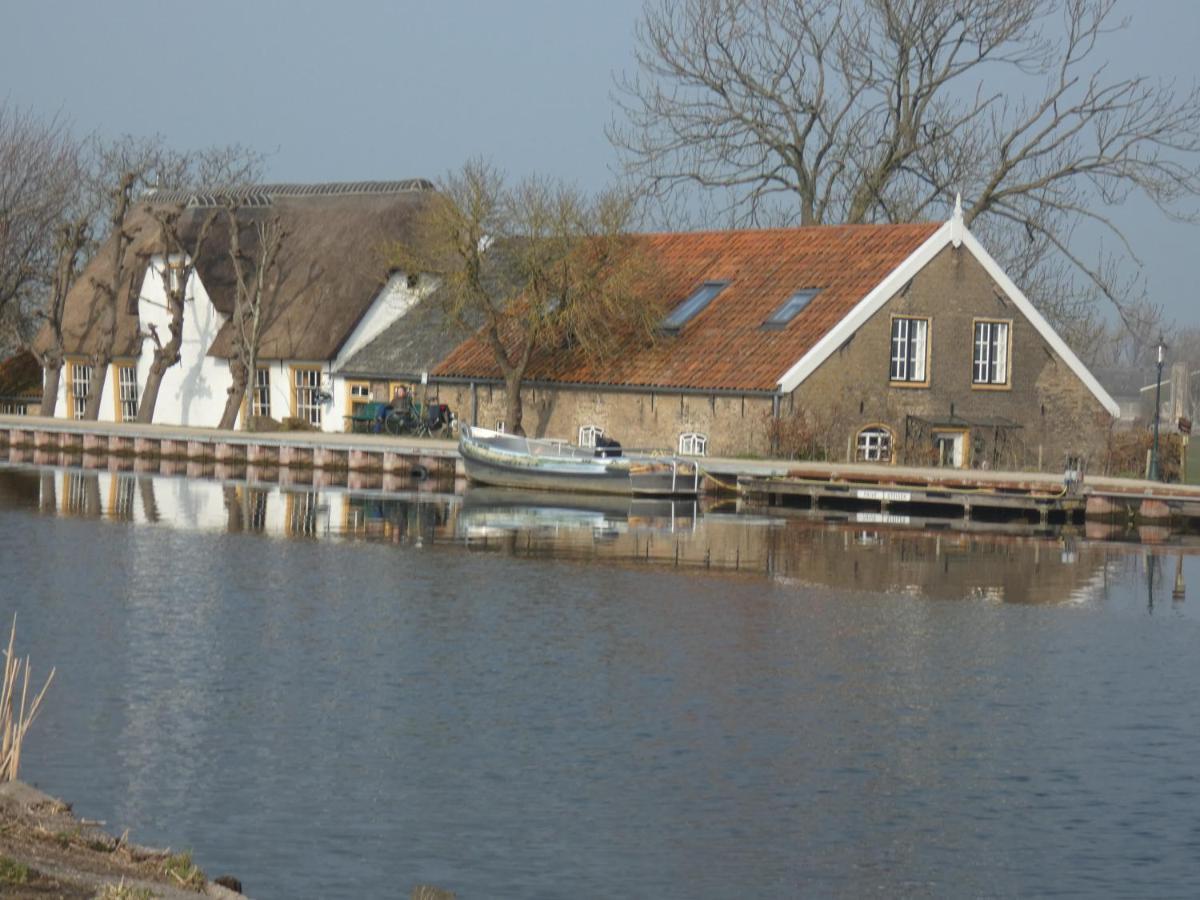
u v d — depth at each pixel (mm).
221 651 32062
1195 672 32125
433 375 75125
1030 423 67062
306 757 25016
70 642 32562
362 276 81312
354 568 42688
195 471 69875
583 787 23859
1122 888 20531
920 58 82812
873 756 25688
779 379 62312
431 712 27672
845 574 43000
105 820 22016
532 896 19781
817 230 70062
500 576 41719
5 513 53438
